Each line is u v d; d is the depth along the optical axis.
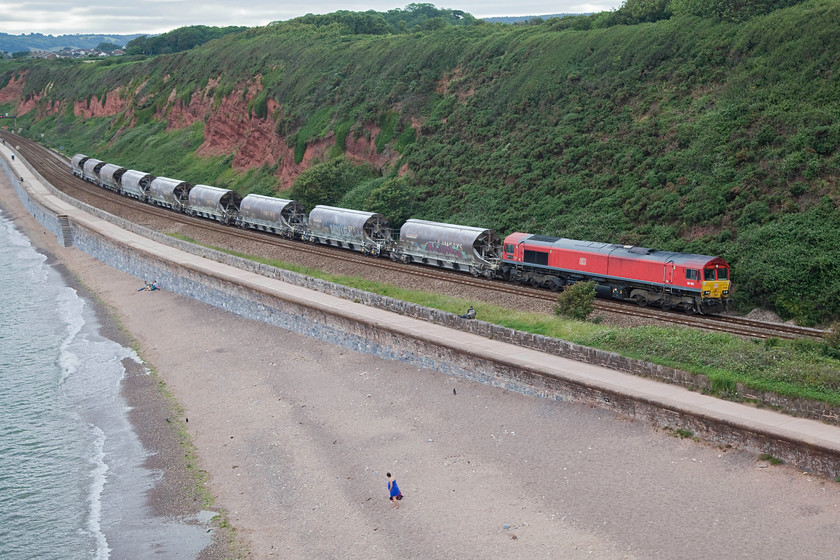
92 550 26.80
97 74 179.25
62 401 41.72
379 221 64.38
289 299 48.44
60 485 32.09
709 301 43.88
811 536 22.17
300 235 71.06
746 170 54.44
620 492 26.03
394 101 91.12
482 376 36.47
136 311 58.78
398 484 28.84
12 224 105.75
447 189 73.31
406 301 46.84
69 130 170.38
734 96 61.56
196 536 26.91
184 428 36.66
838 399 26.67
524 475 28.17
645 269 45.59
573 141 68.50
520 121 76.06
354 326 43.62
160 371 45.12
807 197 50.03
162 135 135.12
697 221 53.41
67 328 56.12
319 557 24.81
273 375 42.19
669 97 66.50
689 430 28.44
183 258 62.69
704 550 22.44
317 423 35.34
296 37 126.00
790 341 36.16
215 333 51.06
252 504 28.84
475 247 54.88
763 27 65.44
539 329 40.34
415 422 34.00
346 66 105.25
